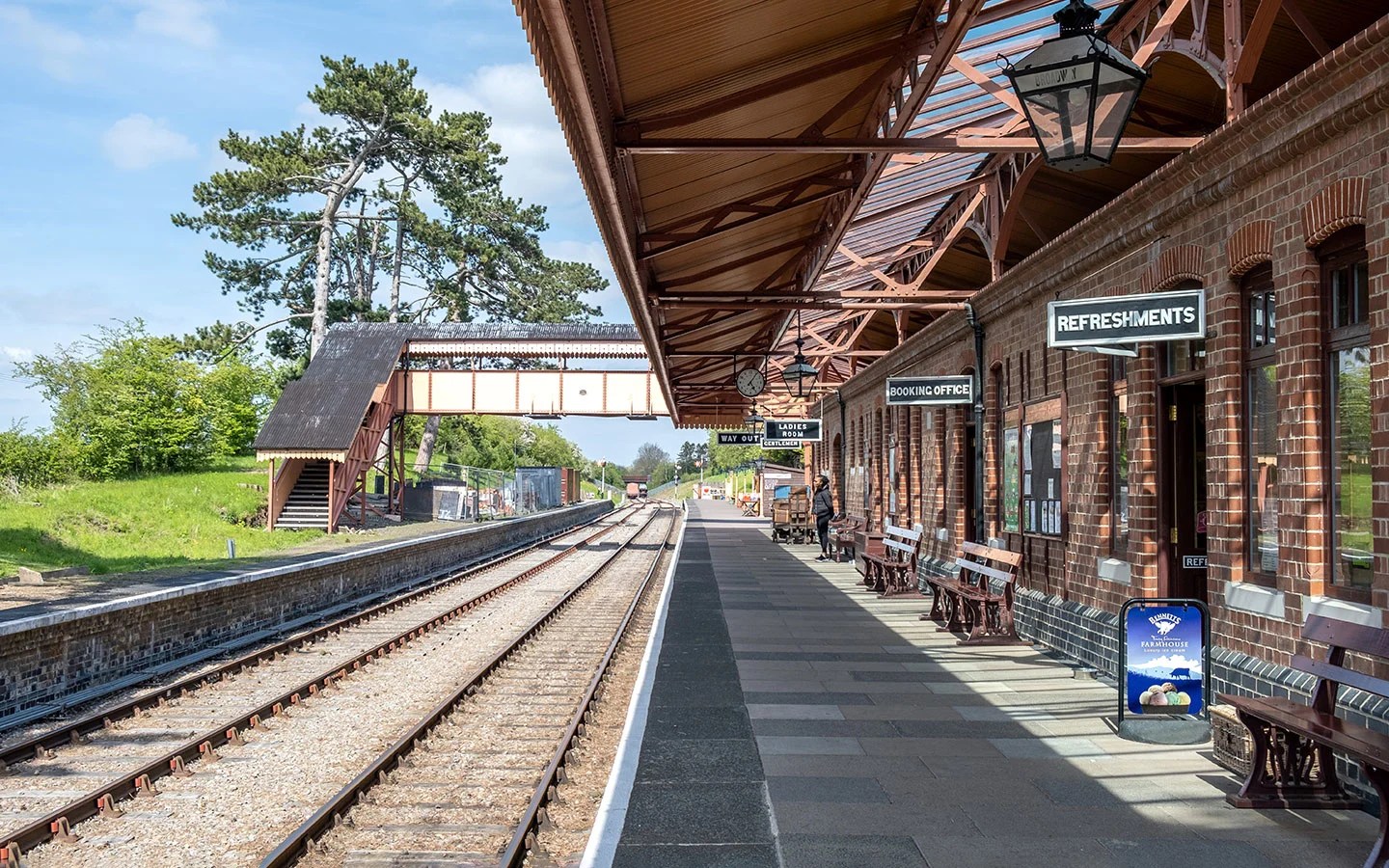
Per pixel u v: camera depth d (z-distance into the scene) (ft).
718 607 51.13
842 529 84.84
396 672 39.34
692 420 135.13
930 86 27.61
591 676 38.09
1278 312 23.91
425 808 22.24
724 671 33.58
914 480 66.13
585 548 114.83
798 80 27.86
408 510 143.33
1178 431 31.01
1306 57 35.19
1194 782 21.27
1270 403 25.20
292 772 25.52
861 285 75.66
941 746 24.12
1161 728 24.38
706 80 27.30
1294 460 23.27
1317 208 22.18
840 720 26.71
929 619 45.98
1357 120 20.61
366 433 121.70
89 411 131.54
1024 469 42.45
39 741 27.71
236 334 166.40
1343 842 17.87
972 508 54.75
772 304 47.93
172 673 39.75
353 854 19.40
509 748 27.61
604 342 130.93
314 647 45.50
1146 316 26.40
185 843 20.36
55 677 35.19
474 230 173.27
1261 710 19.52
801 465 199.00
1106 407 34.60
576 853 19.44
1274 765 19.95
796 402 137.18
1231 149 24.95
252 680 37.78
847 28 27.20
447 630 51.03
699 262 49.03
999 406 47.80
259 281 168.55
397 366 131.75
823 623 45.11
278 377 176.35
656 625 44.01
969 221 52.95
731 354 79.36
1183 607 25.25
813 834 18.22
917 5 27.66
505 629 51.72
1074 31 18.51
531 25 17.43
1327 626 19.24
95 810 22.16
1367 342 21.48
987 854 17.28
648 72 25.32
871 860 17.01
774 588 60.13
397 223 176.45
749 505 203.21
